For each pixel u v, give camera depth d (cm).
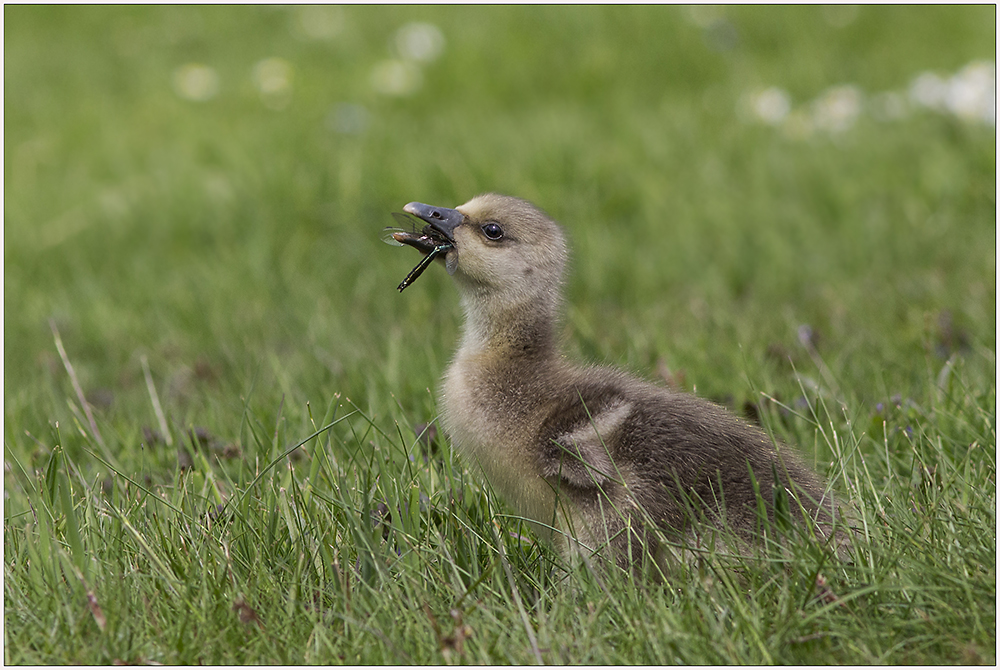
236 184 2002
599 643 602
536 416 748
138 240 1934
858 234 1695
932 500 730
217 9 3553
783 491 687
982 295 1266
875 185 1853
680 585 652
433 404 974
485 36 2947
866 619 620
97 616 624
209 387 1182
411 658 602
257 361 1223
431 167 1948
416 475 792
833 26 2966
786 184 1906
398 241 825
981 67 2091
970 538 679
